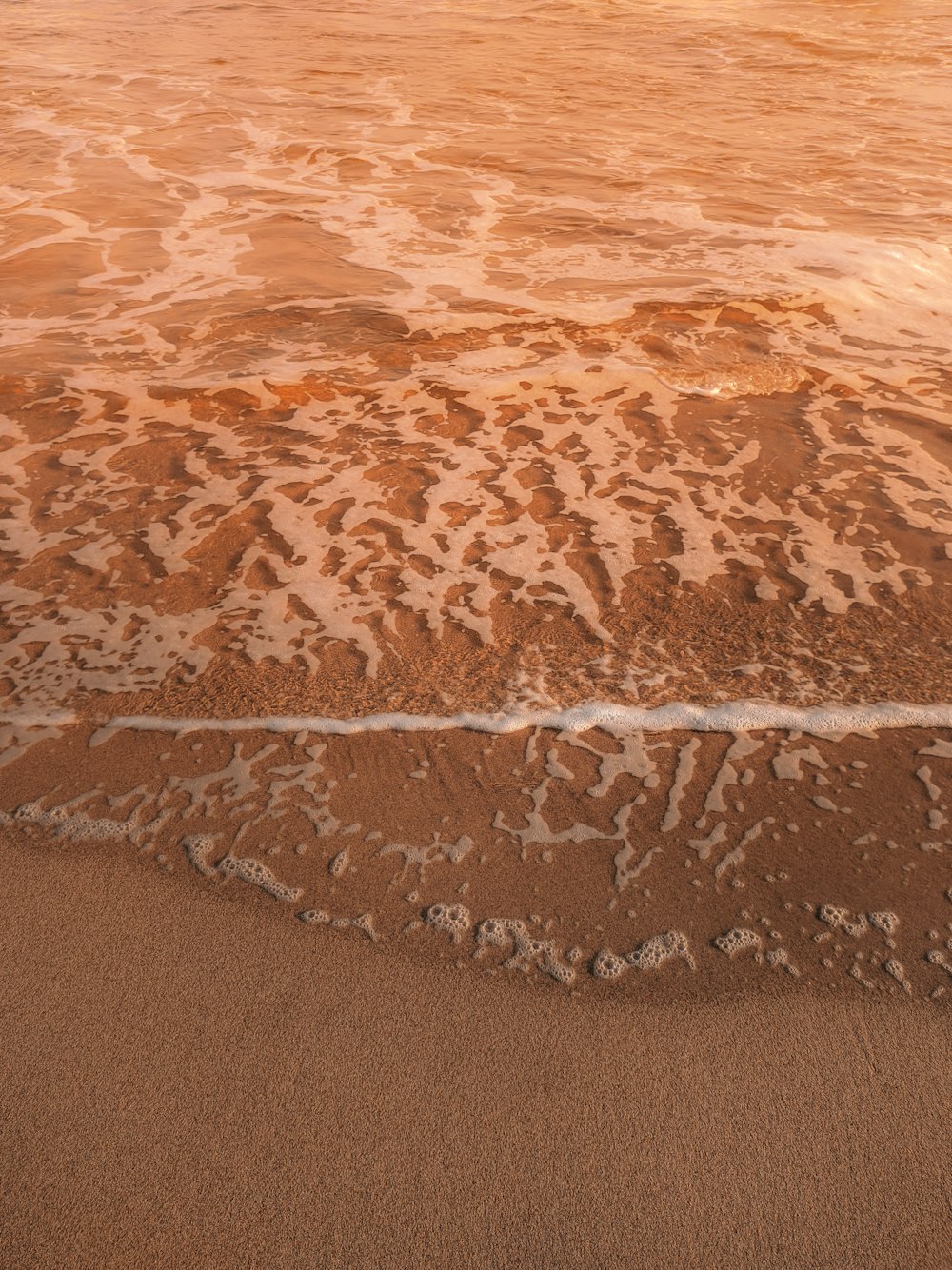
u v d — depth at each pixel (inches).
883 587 123.0
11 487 140.9
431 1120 69.4
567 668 110.3
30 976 78.4
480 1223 64.0
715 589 122.8
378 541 131.7
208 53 387.5
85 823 91.5
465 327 186.5
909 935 82.5
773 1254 62.8
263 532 133.0
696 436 156.1
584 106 328.8
